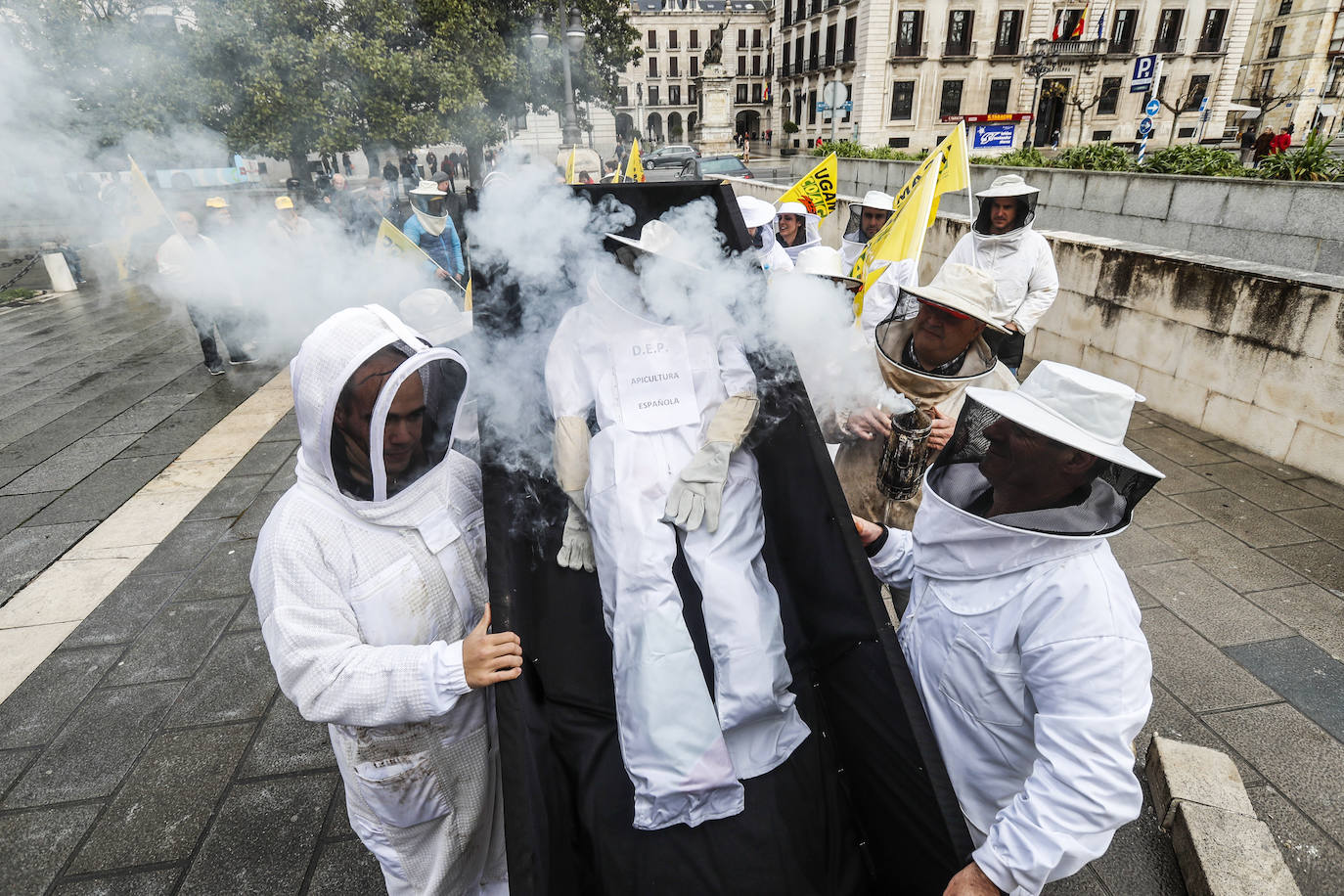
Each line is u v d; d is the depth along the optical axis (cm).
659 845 140
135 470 476
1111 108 3481
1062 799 107
